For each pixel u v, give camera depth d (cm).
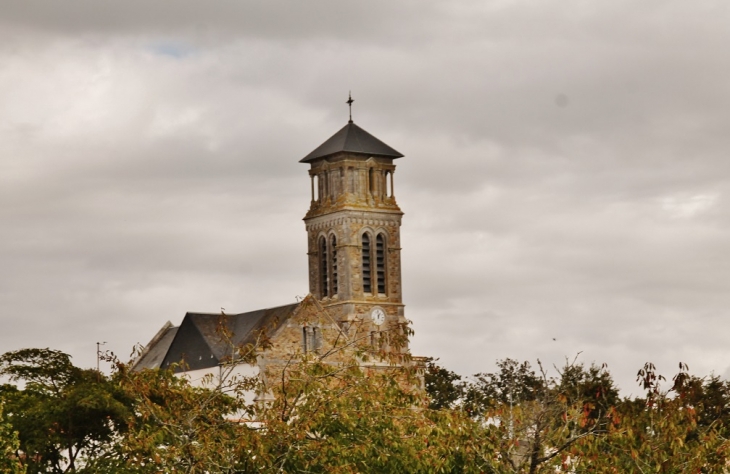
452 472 6078
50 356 9169
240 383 6134
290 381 5947
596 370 9788
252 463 5672
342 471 5622
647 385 6050
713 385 8375
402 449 5859
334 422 5944
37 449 8275
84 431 8512
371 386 6041
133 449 5719
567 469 5925
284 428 5662
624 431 5938
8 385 9100
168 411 5947
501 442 5969
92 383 8694
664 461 5831
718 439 5934
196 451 5553
